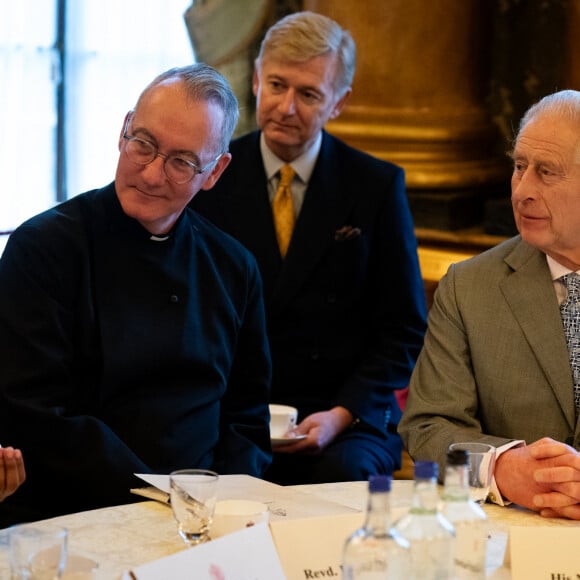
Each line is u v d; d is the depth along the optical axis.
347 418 3.94
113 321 2.92
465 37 5.67
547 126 2.83
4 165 8.05
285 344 4.04
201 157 2.92
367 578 1.67
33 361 2.85
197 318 3.06
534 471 2.55
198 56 6.83
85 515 2.38
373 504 1.68
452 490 1.89
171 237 3.05
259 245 4.02
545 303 2.96
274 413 3.73
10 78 8.00
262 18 6.51
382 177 4.15
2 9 7.93
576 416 2.91
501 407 2.97
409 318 4.09
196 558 1.92
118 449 2.81
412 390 3.06
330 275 4.05
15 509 2.84
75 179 8.26
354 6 5.58
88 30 8.11
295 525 2.07
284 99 3.94
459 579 1.87
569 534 2.11
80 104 8.20
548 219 2.85
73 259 2.93
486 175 5.73
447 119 5.67
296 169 4.07
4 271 2.91
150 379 2.97
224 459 3.12
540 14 5.75
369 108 5.70
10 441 2.83
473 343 3.01
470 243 5.49
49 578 1.80
